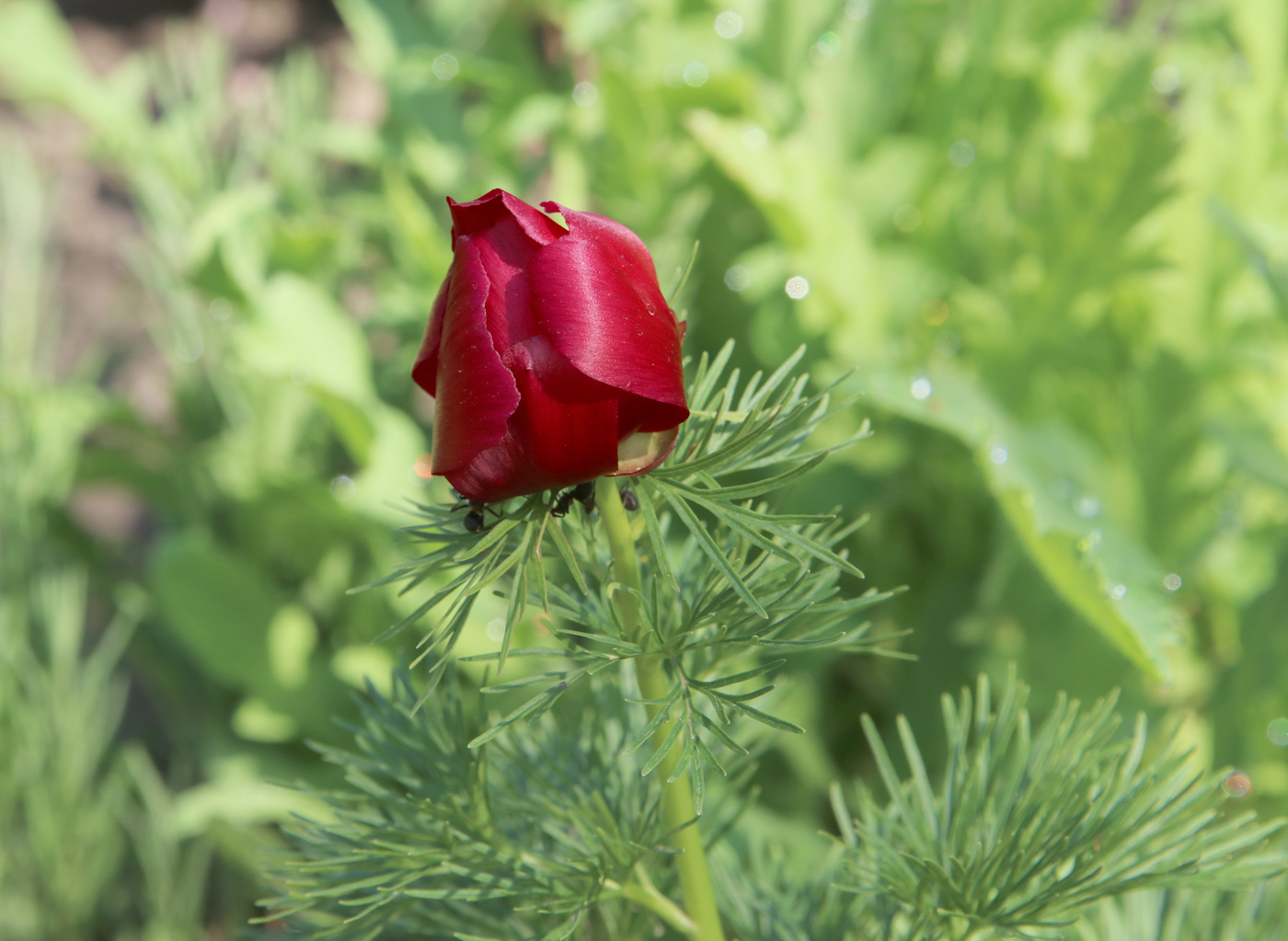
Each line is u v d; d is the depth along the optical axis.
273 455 0.86
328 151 0.90
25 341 0.87
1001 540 0.72
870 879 0.40
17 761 0.76
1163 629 0.50
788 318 0.74
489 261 0.36
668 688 0.40
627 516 0.38
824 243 0.70
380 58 0.85
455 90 0.87
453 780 0.40
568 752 0.42
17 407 0.83
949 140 0.81
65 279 1.19
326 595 0.87
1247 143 0.78
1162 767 0.40
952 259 0.79
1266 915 0.43
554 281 0.35
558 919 0.41
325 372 0.73
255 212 0.79
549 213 0.37
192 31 1.35
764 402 0.38
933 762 0.72
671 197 0.78
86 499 1.16
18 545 0.83
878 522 0.78
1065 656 0.69
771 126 0.78
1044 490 0.59
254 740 0.84
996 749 0.41
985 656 0.72
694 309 0.85
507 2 0.99
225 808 0.74
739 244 0.84
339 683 0.80
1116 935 0.43
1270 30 0.75
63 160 1.28
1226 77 0.86
